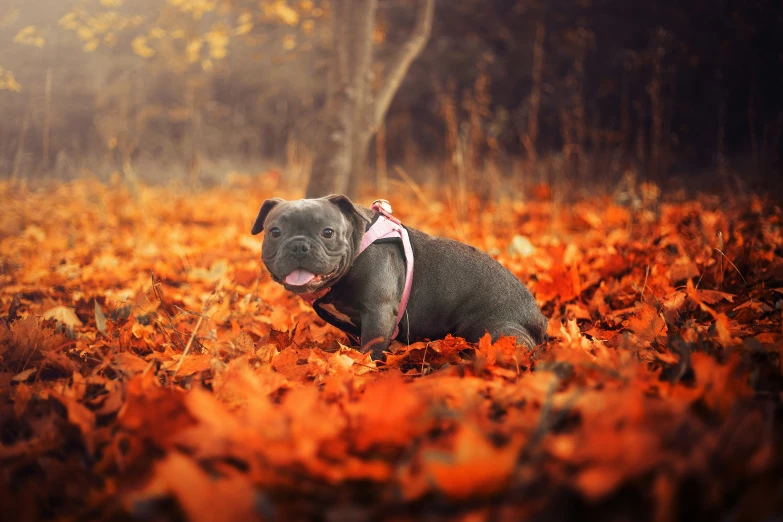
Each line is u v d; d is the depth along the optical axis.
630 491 1.60
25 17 10.87
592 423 1.82
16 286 5.12
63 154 10.94
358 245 3.21
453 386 2.41
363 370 2.88
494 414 2.32
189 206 9.80
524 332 3.33
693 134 11.53
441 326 3.45
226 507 1.56
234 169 13.42
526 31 14.84
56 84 13.34
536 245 6.42
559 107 12.59
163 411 2.11
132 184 9.55
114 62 14.88
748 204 6.71
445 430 2.11
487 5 15.16
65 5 10.58
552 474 1.63
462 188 7.71
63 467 2.01
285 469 1.78
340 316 3.39
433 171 12.66
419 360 3.13
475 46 15.29
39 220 8.04
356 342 3.67
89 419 2.25
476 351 2.94
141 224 8.12
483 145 12.21
